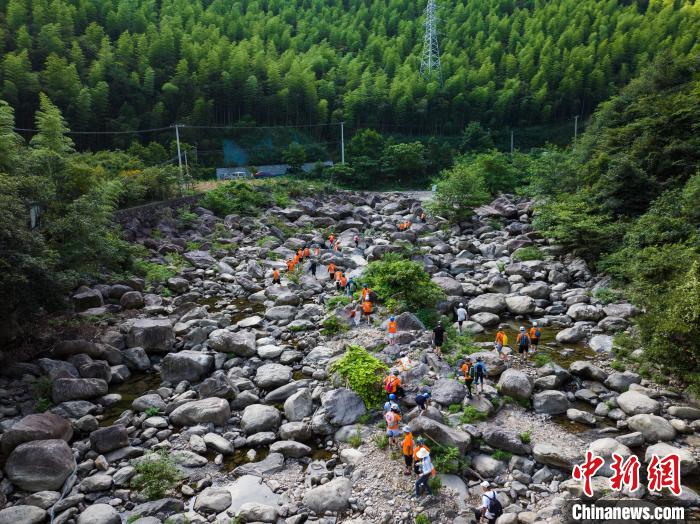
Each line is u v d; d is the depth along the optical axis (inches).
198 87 3356.3
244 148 3371.1
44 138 1218.0
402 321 915.4
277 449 594.6
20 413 648.4
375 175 3161.9
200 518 488.1
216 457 586.9
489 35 4894.2
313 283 1190.3
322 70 4146.2
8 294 676.7
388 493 514.0
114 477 542.6
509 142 3843.5
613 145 1534.2
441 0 5595.5
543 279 1221.1
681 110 1311.5
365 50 4566.9
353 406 658.2
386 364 780.6
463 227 1840.6
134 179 1620.3
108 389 740.0
